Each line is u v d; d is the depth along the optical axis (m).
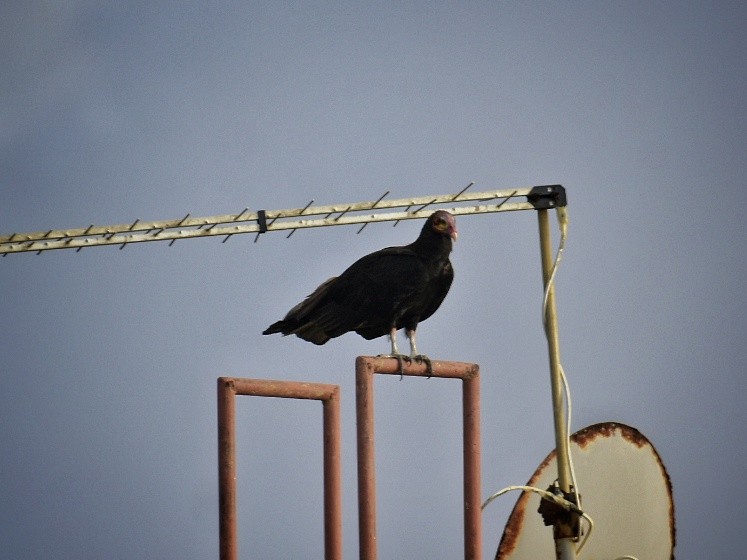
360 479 11.15
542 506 11.06
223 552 10.58
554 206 11.48
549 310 11.38
